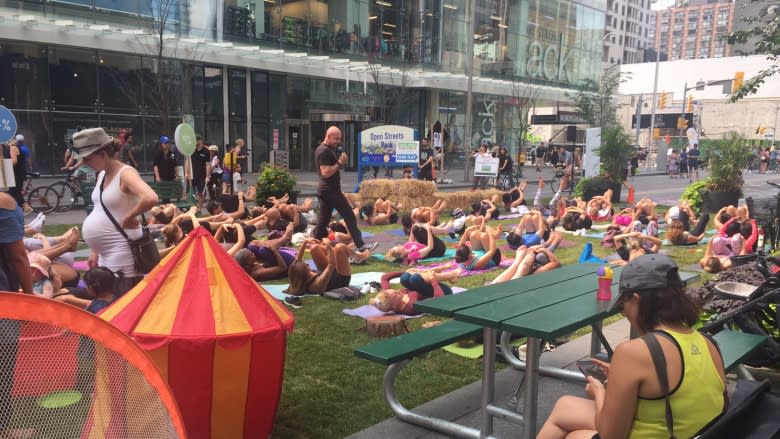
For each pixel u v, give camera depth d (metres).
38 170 22.53
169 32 23.14
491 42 37.88
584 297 3.94
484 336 3.60
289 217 11.43
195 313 3.12
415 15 33.19
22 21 19.78
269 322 3.24
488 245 9.60
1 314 1.79
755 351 4.30
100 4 21.28
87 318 1.84
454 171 36.34
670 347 2.32
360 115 32.66
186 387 3.06
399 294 6.27
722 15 182.88
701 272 8.78
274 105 29.81
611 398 2.37
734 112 76.00
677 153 38.03
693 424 2.31
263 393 3.28
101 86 23.52
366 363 4.98
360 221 14.38
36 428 1.85
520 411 4.04
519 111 36.06
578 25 44.47
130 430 1.87
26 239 6.69
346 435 3.76
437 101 36.06
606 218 15.31
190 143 14.38
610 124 38.50
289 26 28.06
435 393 4.42
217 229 8.98
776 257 5.99
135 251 4.19
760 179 37.56
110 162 4.16
